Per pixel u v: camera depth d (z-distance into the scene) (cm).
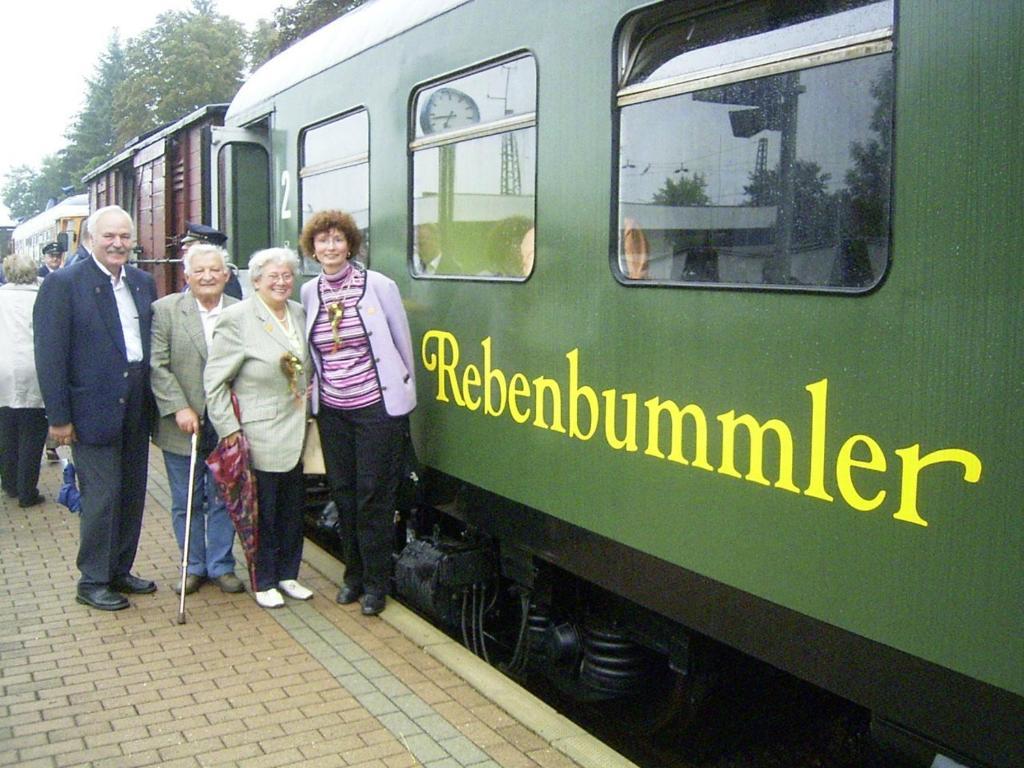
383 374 491
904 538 268
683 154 346
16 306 720
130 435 525
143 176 1295
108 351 502
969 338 254
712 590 334
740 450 320
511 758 361
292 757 362
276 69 730
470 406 477
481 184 464
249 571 520
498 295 450
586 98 388
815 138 297
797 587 301
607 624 441
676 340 346
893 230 271
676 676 409
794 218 304
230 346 500
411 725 387
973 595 253
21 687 423
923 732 267
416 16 516
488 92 455
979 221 252
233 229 777
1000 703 248
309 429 517
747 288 316
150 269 1234
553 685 496
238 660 452
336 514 673
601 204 382
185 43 5097
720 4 330
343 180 610
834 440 288
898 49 270
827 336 290
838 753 421
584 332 393
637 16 363
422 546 514
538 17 414
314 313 502
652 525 360
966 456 254
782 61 307
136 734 380
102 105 7206
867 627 279
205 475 550
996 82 248
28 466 742
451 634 547
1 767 354
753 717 441
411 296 529
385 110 549
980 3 252
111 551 521
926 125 263
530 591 464
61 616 509
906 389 268
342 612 516
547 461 420
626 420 371
